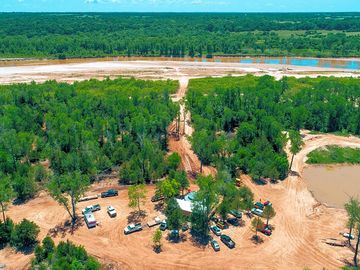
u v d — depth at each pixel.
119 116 156.12
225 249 84.00
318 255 82.88
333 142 147.88
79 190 95.31
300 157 135.25
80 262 74.75
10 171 114.31
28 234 83.88
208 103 172.25
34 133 144.12
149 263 79.75
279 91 198.75
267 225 91.00
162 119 142.75
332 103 171.50
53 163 118.19
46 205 100.94
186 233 89.50
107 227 91.00
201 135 130.50
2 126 139.38
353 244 86.38
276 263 80.25
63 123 143.75
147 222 92.81
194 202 88.50
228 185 98.69
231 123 163.75
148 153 118.81
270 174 116.19
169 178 106.81
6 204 94.31
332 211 100.94
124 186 111.81
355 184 118.81
